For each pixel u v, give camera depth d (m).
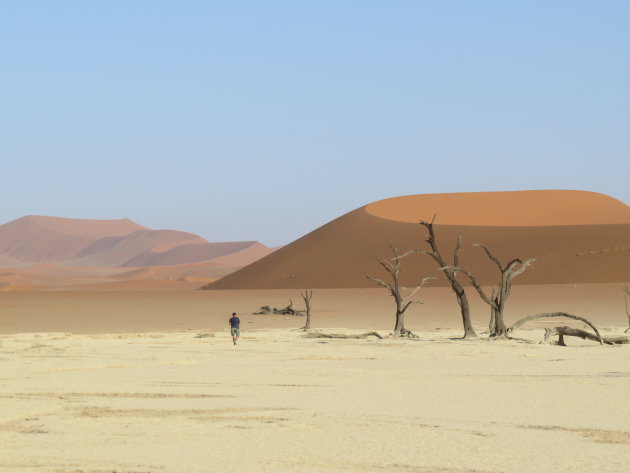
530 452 12.52
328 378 22.81
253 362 28.23
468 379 22.56
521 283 135.12
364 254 164.88
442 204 185.75
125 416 16.03
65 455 12.29
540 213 181.50
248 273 176.38
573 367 26.28
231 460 11.92
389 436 13.85
